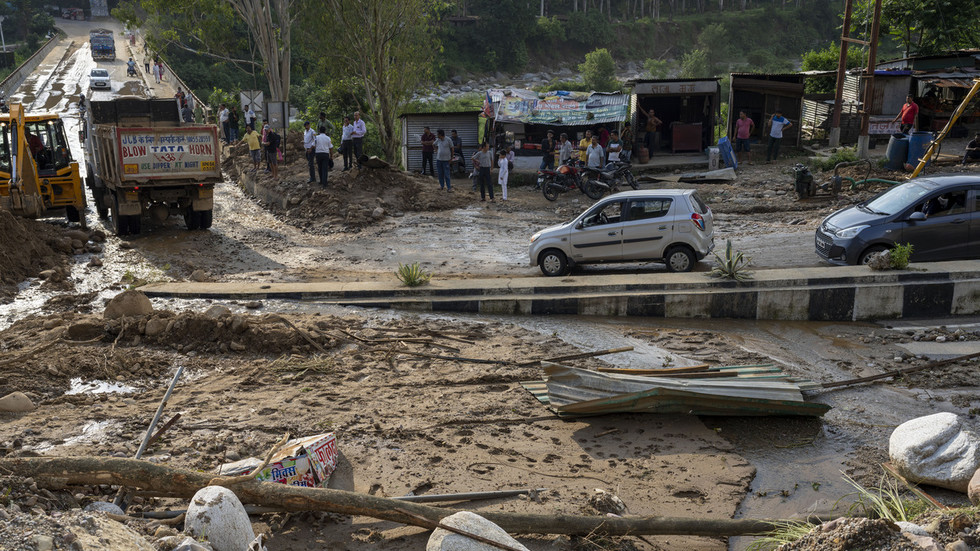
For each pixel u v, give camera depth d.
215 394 8.65
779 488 6.84
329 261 16.41
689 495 6.60
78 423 7.65
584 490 6.59
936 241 13.27
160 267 15.58
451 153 23.03
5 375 8.70
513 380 9.25
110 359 9.43
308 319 11.15
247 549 4.82
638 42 117.06
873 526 4.73
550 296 12.36
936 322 11.87
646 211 14.33
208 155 18.41
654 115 29.30
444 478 6.74
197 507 4.87
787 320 12.20
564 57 110.62
